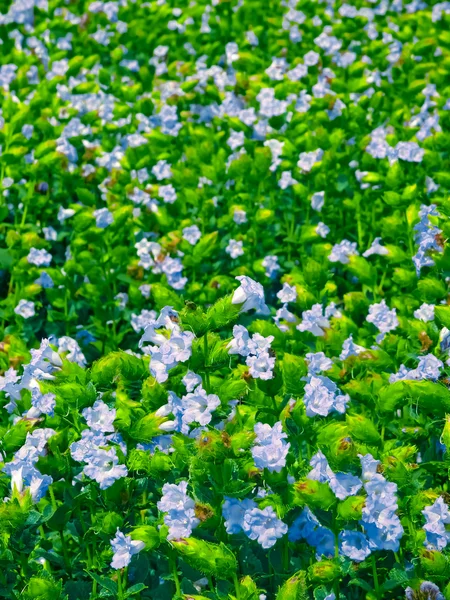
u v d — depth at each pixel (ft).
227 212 6.21
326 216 6.10
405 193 5.43
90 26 9.83
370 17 10.00
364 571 4.06
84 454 3.82
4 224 6.03
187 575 3.89
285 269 5.96
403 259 5.17
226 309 3.82
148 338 3.96
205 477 3.76
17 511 3.78
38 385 4.01
